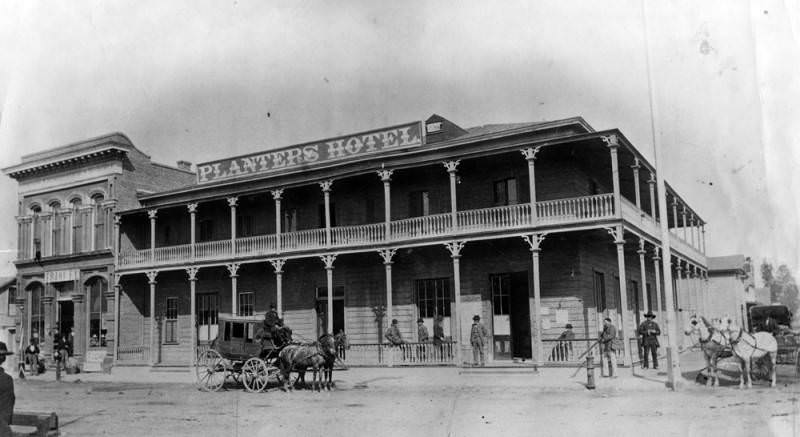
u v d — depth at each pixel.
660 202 16.33
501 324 24.09
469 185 25.30
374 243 25.02
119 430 12.46
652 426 10.93
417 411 13.70
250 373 18.70
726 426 10.78
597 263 24.56
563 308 22.80
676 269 32.41
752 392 14.28
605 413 12.31
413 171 25.45
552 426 11.38
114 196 32.97
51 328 34.50
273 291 29.72
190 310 32.09
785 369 18.55
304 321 28.45
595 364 21.23
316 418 13.17
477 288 24.62
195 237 32.56
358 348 26.14
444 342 23.53
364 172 25.25
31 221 35.94
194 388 20.30
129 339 32.84
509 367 21.12
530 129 22.62
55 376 28.56
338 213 28.17
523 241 23.53
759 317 21.03
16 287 36.28
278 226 27.42
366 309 26.84
